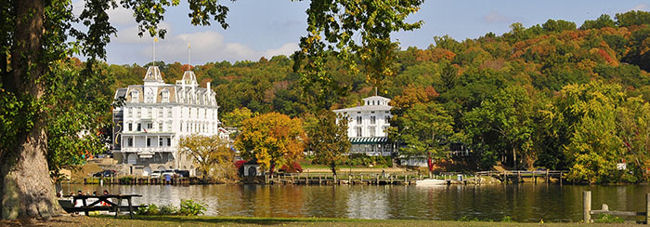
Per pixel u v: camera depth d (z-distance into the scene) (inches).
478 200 3324.3
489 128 5142.7
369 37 1154.0
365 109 6515.8
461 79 6530.5
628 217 2146.9
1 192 1138.0
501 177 4800.7
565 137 4756.4
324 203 3203.7
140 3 1242.6
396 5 1143.6
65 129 1337.4
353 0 1115.9
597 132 4256.9
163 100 5757.9
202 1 1241.4
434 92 6879.9
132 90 5797.2
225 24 1298.0
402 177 4633.4
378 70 1228.5
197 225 1159.0
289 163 4931.1
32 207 1144.2
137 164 5713.6
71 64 1380.4
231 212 2760.8
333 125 4830.2
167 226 1123.3
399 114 5974.4
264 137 4783.5
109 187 4488.2
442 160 5625.0
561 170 4891.7
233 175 4852.4
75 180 4877.0
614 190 3868.1
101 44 1341.0
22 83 1136.2
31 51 1125.7
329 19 1136.2
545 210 2817.4
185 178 4810.5
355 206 3051.2
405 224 1251.2
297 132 4950.8
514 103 5172.2
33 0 1121.4
